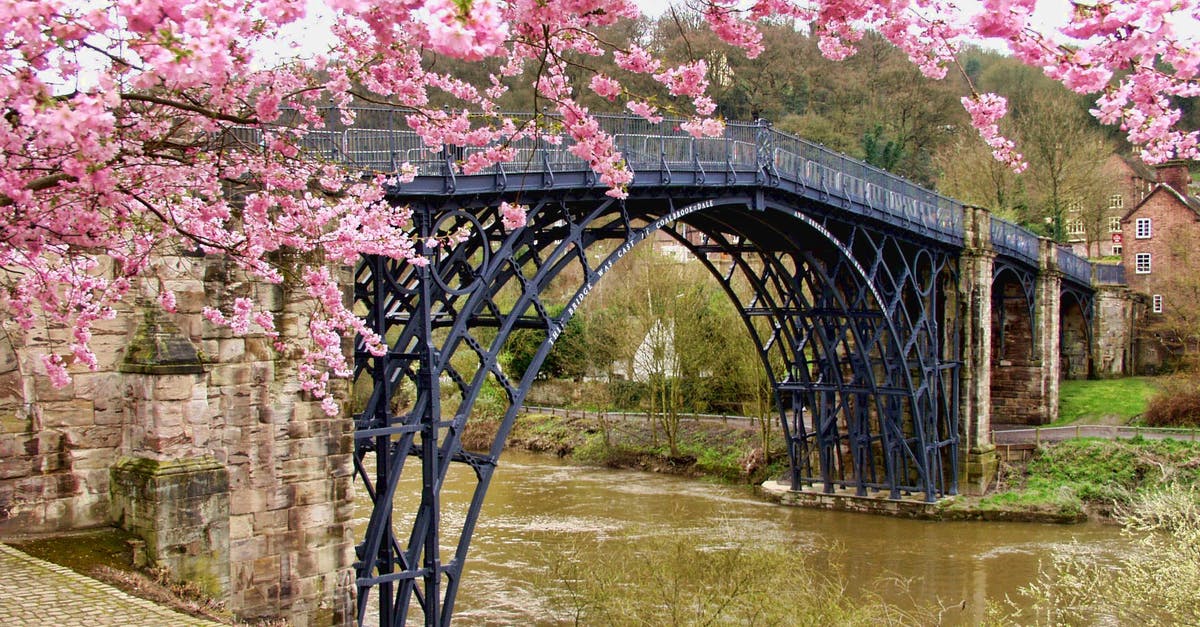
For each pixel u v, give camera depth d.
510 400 19.83
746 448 45.66
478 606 24.28
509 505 37.62
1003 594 26.41
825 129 66.38
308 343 15.85
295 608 15.70
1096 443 39.16
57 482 14.10
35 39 6.16
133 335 14.54
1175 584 17.22
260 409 15.38
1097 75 7.96
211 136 11.91
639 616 19.94
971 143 67.75
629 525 33.84
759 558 21.17
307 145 16.12
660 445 48.03
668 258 51.97
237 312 13.18
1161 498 20.48
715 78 65.44
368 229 13.22
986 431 38.88
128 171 9.73
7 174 8.05
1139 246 58.84
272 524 15.51
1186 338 51.34
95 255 13.61
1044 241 47.41
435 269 18.53
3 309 13.55
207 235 11.54
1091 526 34.47
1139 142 8.69
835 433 38.75
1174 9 7.43
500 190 19.52
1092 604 20.45
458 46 5.42
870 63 75.75
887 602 25.95
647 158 23.69
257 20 8.98
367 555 17.45
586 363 58.44
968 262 38.53
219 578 14.32
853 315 33.34
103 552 13.59
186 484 14.02
